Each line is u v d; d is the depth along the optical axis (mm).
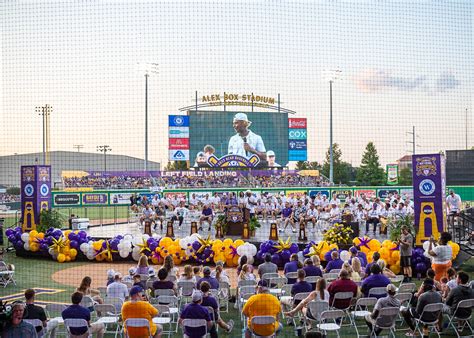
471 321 12398
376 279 11781
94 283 17641
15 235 24406
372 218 27031
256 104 55812
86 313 9672
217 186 50656
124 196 41406
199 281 12328
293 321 11625
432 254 15305
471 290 10922
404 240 17453
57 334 10930
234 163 53469
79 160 65688
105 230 29734
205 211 28375
